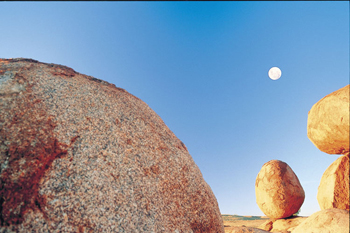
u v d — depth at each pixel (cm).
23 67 479
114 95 531
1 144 334
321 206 886
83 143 390
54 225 300
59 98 438
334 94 762
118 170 389
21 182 312
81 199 332
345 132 732
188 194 449
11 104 386
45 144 358
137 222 353
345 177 816
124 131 452
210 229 441
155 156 455
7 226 280
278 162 1232
